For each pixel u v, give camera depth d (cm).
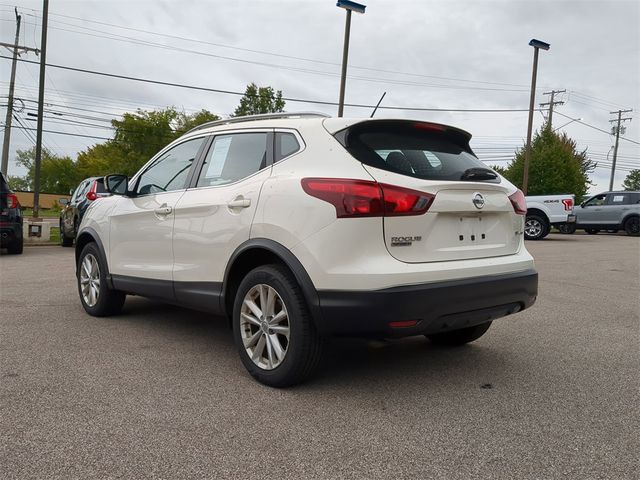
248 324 378
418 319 318
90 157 6256
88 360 412
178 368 396
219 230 395
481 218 369
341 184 325
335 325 324
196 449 269
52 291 702
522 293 376
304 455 264
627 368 410
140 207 489
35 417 305
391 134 364
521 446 277
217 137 443
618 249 1484
